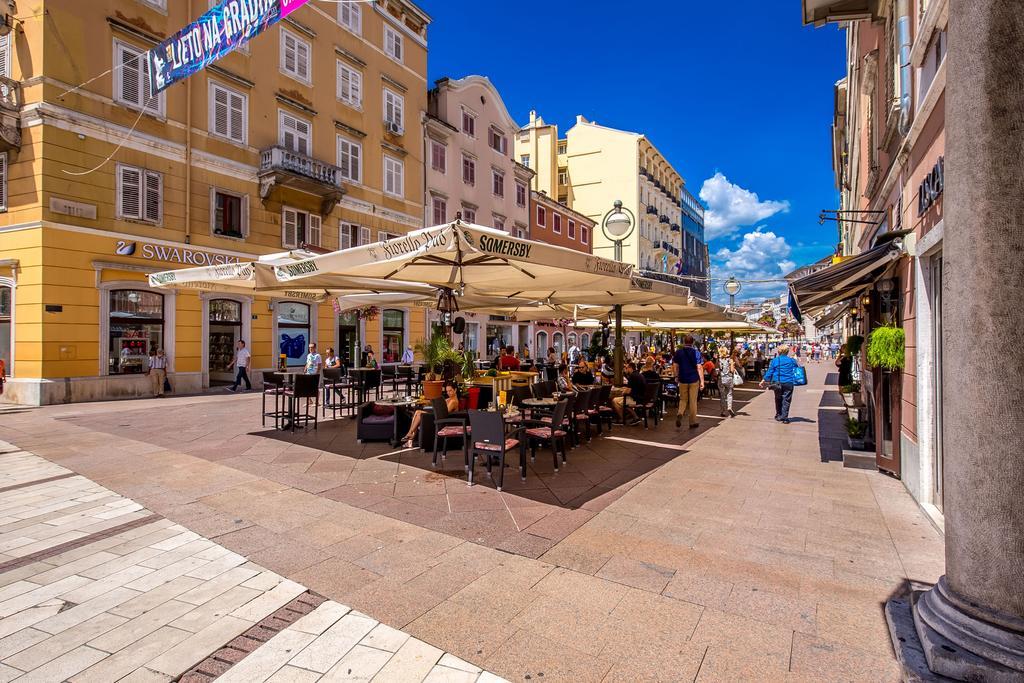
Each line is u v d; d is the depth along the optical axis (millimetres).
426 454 7473
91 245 14234
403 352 25750
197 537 4398
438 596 3436
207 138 17219
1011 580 2352
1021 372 2354
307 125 20781
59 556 4016
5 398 13594
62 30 13773
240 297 18281
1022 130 2350
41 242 13312
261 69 19062
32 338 13398
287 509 5098
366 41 23734
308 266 6301
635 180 46406
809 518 4930
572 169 48750
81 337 14008
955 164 2570
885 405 6793
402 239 5086
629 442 8766
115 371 14844
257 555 4051
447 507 5188
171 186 16109
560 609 3279
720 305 12547
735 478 6379
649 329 20203
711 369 16031
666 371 15859
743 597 3432
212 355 17578
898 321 6547
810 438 9219
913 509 5207
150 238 15531
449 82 28594
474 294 10578
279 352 19719
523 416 7293
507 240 5004
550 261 5578
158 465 6770
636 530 4609
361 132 23188
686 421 11312
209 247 17109
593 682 2588
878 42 8641
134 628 3051
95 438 8570
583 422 9805
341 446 7996
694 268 68125
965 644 2371
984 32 2432
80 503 5246
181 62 7801
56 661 2732
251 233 18484
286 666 2709
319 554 4074
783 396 11273
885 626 3080
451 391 7676
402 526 4672
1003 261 2381
